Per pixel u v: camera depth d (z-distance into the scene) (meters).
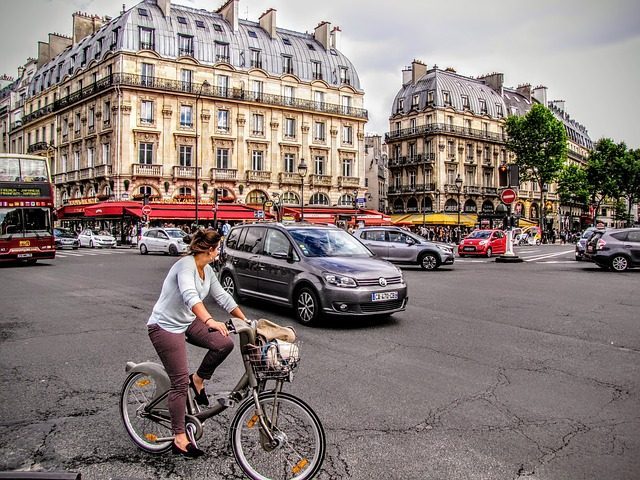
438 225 60.09
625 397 5.33
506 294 12.88
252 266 10.38
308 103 53.38
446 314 10.09
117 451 4.07
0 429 4.49
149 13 46.62
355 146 56.66
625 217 90.25
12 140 67.56
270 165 51.03
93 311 10.30
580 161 98.88
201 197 47.34
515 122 63.22
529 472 3.72
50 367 6.38
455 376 6.02
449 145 65.19
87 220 48.72
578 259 25.77
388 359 6.75
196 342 3.99
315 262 9.16
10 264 22.69
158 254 30.94
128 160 44.34
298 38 56.00
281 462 3.53
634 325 9.02
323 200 54.16
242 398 3.73
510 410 4.94
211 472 3.74
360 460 3.89
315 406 4.99
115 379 5.92
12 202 21.56
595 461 3.89
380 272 9.02
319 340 7.86
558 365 6.51
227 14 51.44
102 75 47.09
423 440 4.25
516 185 23.81
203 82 47.31
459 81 67.94
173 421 3.77
